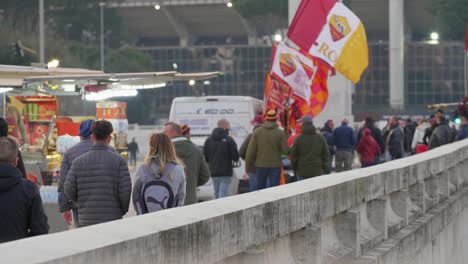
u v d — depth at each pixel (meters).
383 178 20.20
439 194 29.45
